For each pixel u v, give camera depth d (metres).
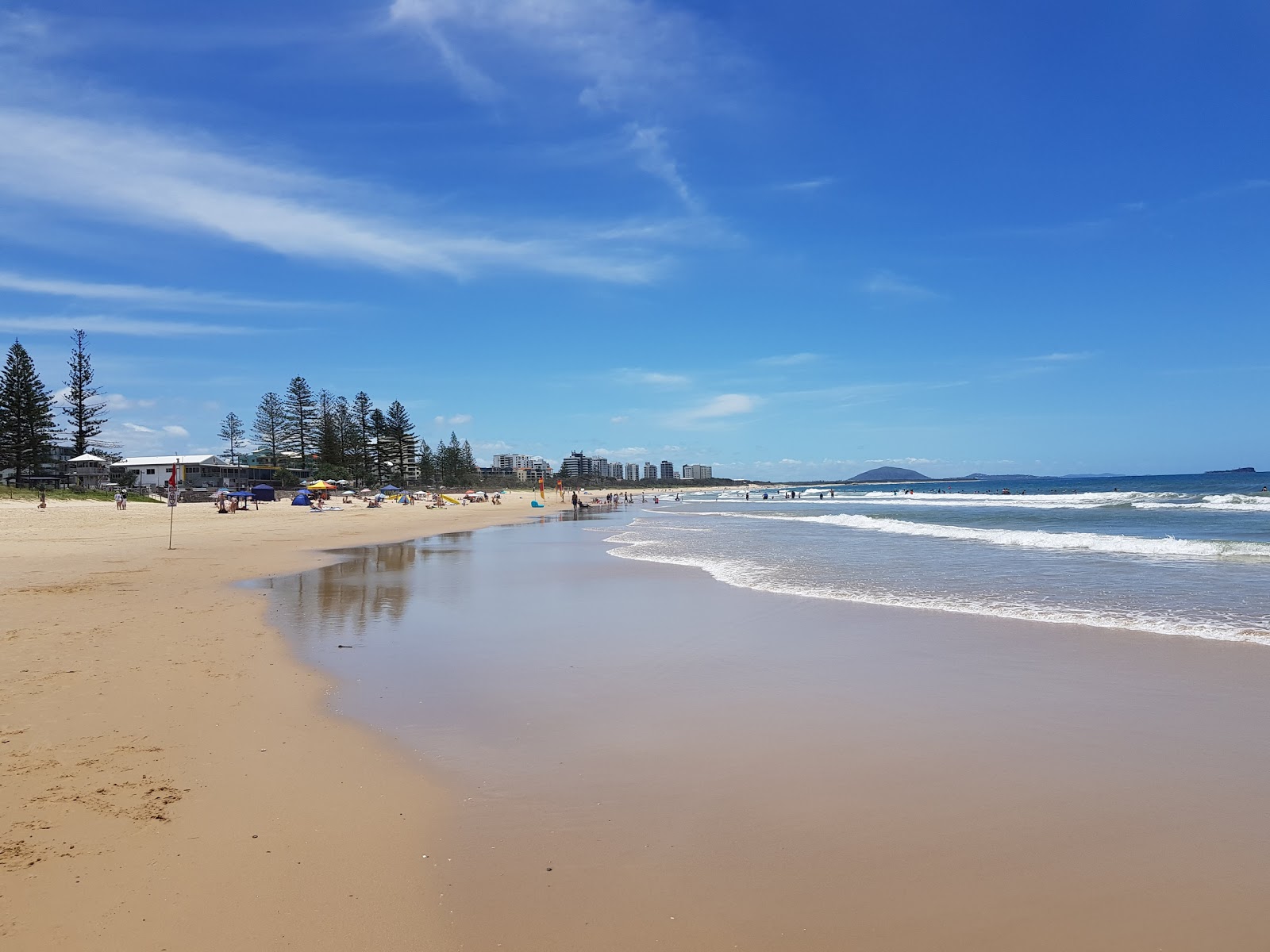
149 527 31.94
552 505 88.88
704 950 3.15
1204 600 11.49
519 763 5.36
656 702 6.84
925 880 3.71
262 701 6.82
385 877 3.75
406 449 119.69
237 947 3.14
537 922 3.36
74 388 71.38
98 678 7.38
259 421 103.00
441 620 11.02
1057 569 15.48
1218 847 3.99
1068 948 3.14
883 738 5.80
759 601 12.28
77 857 3.88
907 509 52.12
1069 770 5.11
